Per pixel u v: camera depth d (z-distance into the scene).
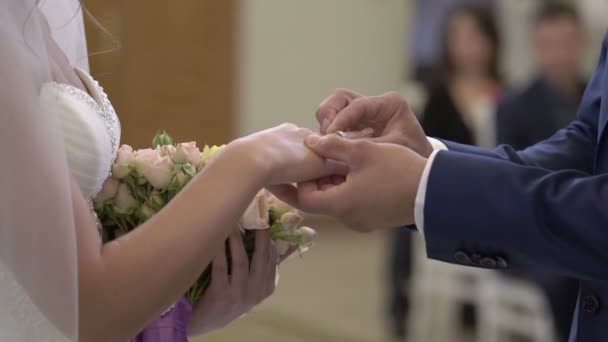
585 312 1.78
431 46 6.52
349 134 1.85
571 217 1.65
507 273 4.22
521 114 4.28
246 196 1.68
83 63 1.92
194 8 7.30
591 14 6.61
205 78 7.44
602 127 1.78
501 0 7.39
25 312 1.67
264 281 1.84
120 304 1.62
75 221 1.62
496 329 4.25
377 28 8.43
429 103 4.95
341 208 1.73
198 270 1.65
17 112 1.58
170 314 1.80
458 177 1.69
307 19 8.05
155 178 1.77
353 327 5.40
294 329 5.28
